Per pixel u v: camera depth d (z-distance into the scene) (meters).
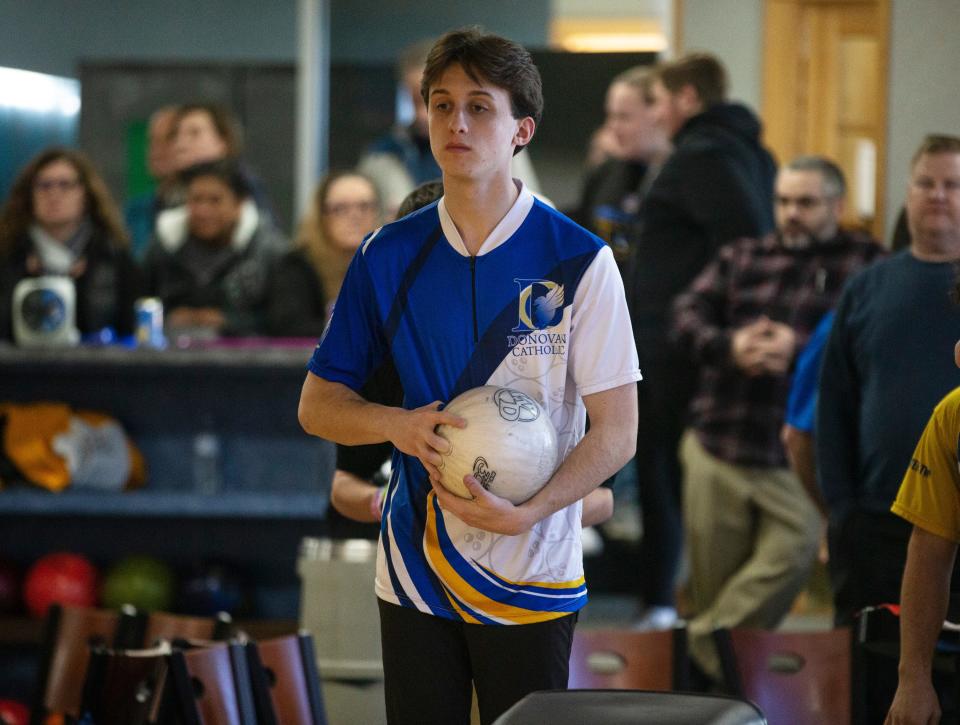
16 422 10.90
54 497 10.65
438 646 4.89
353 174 11.52
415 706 4.90
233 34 18.77
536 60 16.70
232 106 18.69
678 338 10.26
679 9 14.19
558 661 4.86
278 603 11.14
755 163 10.96
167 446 11.33
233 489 11.30
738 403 10.09
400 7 17.67
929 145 7.14
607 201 13.88
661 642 6.86
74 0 18.95
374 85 17.78
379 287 4.88
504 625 4.80
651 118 13.59
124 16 18.92
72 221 11.47
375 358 5.05
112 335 11.61
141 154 18.81
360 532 6.91
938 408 5.50
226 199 11.94
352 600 7.52
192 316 11.43
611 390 4.79
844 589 7.35
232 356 10.63
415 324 4.85
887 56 12.98
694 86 10.99
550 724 3.85
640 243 11.08
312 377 5.04
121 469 10.97
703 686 9.95
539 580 4.81
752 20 14.08
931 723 5.43
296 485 11.27
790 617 12.38
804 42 14.03
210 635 7.32
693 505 10.29
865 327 7.27
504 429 4.60
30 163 11.45
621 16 16.89
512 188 4.83
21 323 10.91
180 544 11.20
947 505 5.44
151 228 14.71
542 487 4.68
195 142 12.97
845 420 7.47
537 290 4.78
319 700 6.96
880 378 7.15
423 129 13.62
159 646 6.95
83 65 18.84
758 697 6.83
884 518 7.10
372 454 5.82
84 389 11.34
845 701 6.80
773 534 10.03
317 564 7.60
